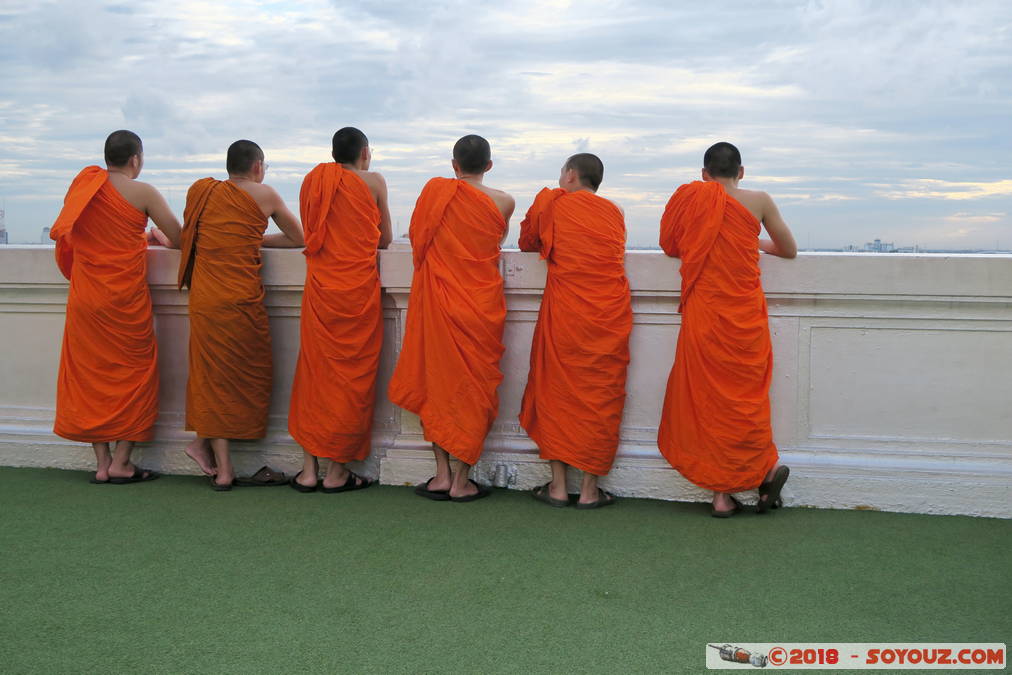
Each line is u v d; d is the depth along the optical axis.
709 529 3.64
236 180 4.18
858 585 3.02
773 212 3.82
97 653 2.46
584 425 3.88
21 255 4.56
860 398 4.02
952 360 3.95
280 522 3.66
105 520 3.68
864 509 3.98
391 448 4.35
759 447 3.79
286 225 4.30
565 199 3.91
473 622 2.68
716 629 2.66
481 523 3.68
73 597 2.85
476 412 3.94
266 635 2.58
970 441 3.95
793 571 3.15
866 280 3.91
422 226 3.97
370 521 3.69
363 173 4.16
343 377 4.06
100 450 4.30
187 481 4.37
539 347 3.98
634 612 2.77
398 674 2.35
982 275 3.84
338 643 2.53
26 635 2.57
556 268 3.93
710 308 3.78
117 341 4.20
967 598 2.92
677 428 3.90
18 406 4.70
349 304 4.04
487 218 3.96
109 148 4.20
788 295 3.98
